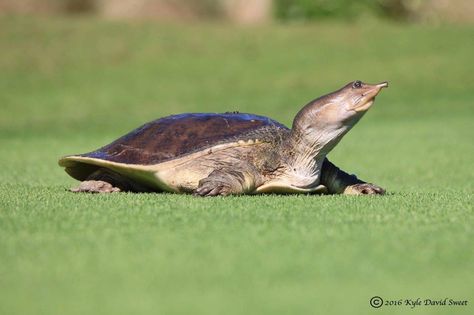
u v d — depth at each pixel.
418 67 84.06
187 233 18.47
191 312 12.71
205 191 24.38
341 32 96.25
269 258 16.09
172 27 96.81
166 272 15.12
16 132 60.84
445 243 17.56
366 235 18.30
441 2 105.75
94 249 16.97
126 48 88.81
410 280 14.66
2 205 22.94
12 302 13.45
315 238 17.91
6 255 16.55
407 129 59.22
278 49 90.12
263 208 21.97
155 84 79.06
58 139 56.97
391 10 105.69
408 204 23.30
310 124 25.05
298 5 105.19
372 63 85.38
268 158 25.50
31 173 37.84
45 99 73.56
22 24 93.12
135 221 19.97
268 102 73.25
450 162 42.47
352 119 24.89
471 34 94.69
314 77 81.19
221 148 25.48
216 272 15.10
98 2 106.06
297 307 13.00
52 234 18.50
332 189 26.77
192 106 72.31
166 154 25.94
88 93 75.88
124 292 13.89
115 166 26.27
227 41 92.56
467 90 77.12
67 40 89.69
